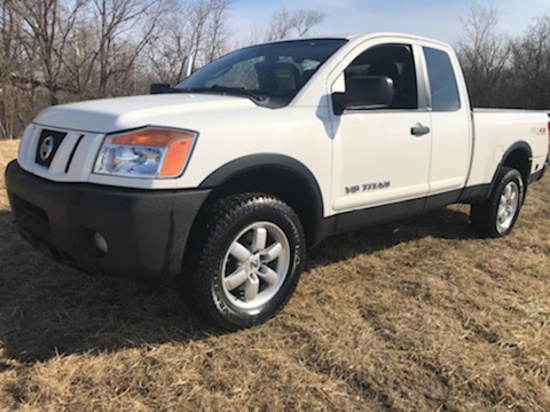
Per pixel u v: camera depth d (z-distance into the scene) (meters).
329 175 3.15
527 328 3.03
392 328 2.97
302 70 3.31
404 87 3.81
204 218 2.64
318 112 3.12
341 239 4.57
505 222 4.97
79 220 2.45
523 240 4.86
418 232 4.96
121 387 2.34
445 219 5.48
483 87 30.55
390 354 2.70
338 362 2.60
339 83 3.31
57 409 2.18
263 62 3.62
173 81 23.25
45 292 3.23
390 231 4.93
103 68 22.23
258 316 2.91
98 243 2.51
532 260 4.28
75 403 2.22
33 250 3.90
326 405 2.29
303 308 3.17
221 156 2.59
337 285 3.56
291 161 2.90
